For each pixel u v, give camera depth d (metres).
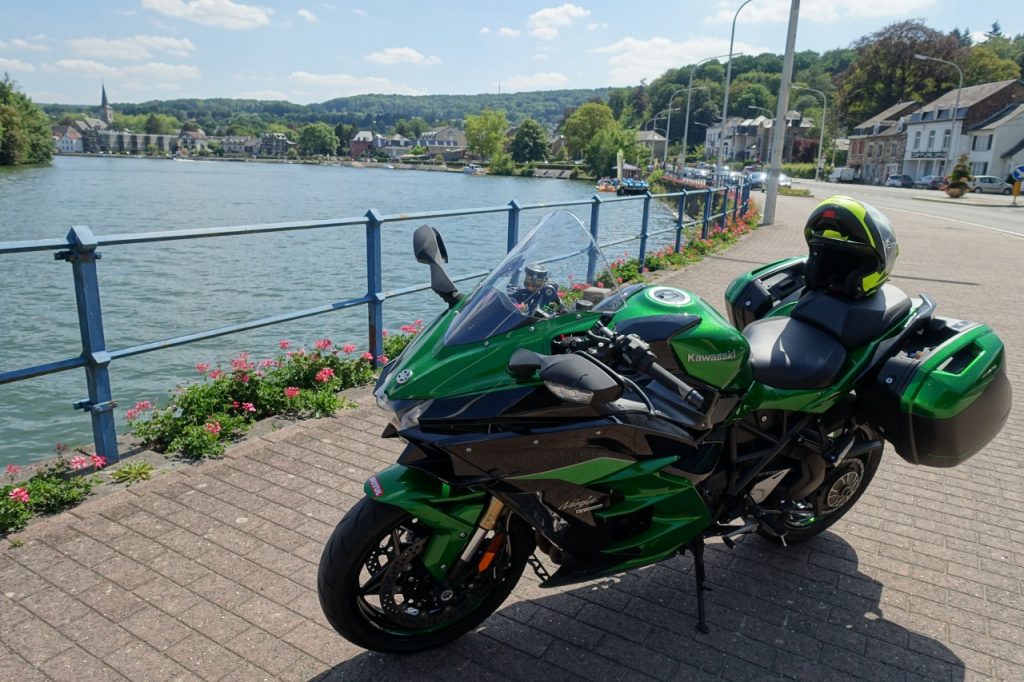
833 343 3.67
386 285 20.38
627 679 3.08
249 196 64.25
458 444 2.55
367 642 2.98
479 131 176.00
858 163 100.81
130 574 3.61
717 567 3.94
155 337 15.16
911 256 17.16
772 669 3.18
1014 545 4.29
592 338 2.71
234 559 3.76
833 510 4.11
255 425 5.47
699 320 2.96
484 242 28.75
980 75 102.38
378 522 2.79
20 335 15.29
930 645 3.38
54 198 55.75
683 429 2.99
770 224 24.05
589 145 132.50
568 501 2.84
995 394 3.66
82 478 4.49
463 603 3.18
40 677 2.93
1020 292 12.61
